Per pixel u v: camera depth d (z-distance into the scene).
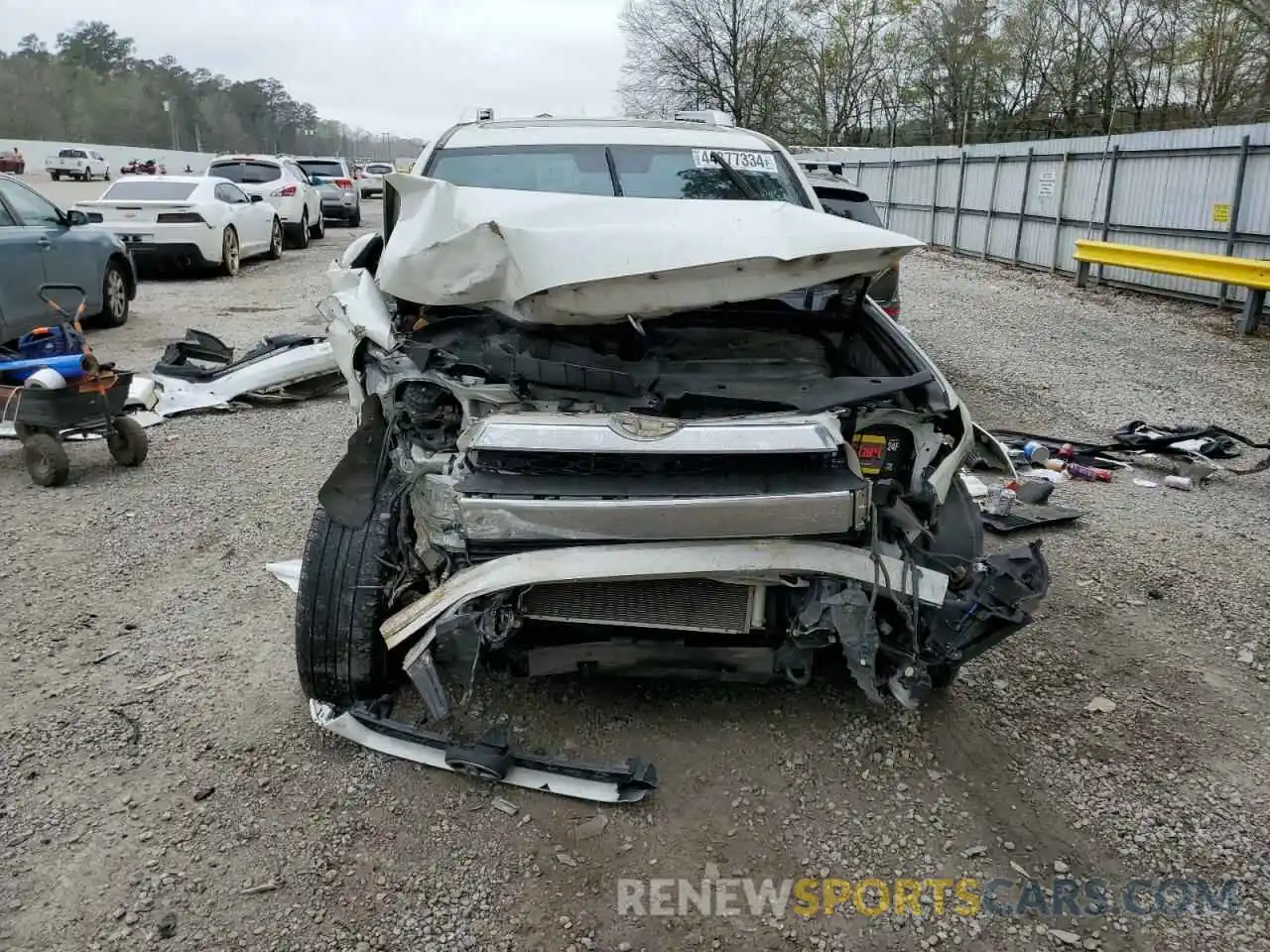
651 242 2.88
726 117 5.29
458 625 2.78
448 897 2.54
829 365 3.49
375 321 3.44
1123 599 4.33
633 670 3.08
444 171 4.47
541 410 2.95
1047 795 2.99
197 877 2.58
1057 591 4.39
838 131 39.53
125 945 2.36
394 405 3.03
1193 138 12.85
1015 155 17.16
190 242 13.91
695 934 2.44
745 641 3.12
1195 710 3.48
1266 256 11.82
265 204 16.88
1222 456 6.49
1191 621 4.14
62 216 9.72
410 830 2.77
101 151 59.91
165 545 4.72
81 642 3.78
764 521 2.72
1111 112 26.88
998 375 8.81
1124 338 10.62
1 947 2.33
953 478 3.29
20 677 3.51
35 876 2.57
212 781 2.96
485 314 3.21
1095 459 6.35
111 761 3.04
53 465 5.48
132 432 5.81
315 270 15.95
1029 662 3.77
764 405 2.95
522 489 2.74
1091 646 3.91
